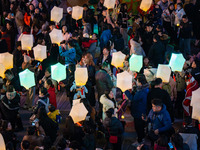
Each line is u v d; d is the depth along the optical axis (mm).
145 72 8992
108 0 11922
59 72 8375
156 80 7785
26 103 10398
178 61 8547
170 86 8969
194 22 14672
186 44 13344
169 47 13023
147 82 8672
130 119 9727
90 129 6945
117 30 12648
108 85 9305
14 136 7305
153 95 7715
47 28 13953
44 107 8375
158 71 8008
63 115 9992
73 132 6898
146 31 13258
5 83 9453
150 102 7785
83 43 11984
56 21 12508
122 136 7598
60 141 6434
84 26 13562
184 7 15031
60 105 10695
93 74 10039
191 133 6824
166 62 11656
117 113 8648
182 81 9305
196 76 9211
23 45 10766
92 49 11836
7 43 14180
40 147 6363
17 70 11484
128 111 10172
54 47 11211
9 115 8727
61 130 9172
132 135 8883
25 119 9812
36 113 8266
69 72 10336
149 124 7309
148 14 14469
